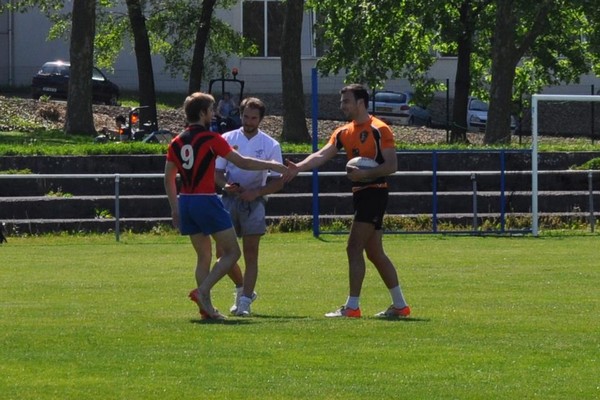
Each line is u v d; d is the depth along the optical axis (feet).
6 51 490.49
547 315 99.14
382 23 330.95
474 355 78.74
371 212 96.53
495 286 123.95
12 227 203.92
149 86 339.36
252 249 101.14
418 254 163.94
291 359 77.05
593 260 153.69
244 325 91.40
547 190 231.71
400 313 98.07
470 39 351.46
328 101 465.47
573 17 337.72
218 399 66.03
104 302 110.22
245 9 490.90
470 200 220.23
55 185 225.35
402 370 73.87
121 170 237.04
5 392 67.56
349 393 67.56
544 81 371.15
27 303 108.99
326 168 231.50
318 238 194.18
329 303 110.73
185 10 374.22
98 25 383.65
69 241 191.21
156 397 66.44
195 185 93.45
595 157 247.91
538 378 71.77
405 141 328.29
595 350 80.84
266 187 100.68
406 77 379.14
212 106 94.68
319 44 353.31
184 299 112.98
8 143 267.18
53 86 433.89
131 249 175.11
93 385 69.36
